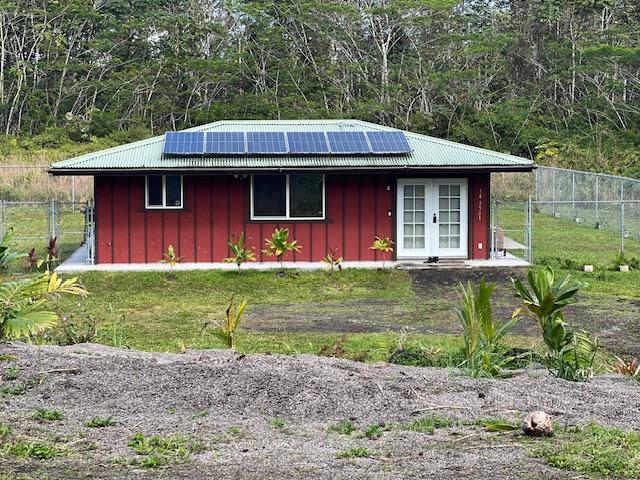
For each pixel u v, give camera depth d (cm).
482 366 944
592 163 4441
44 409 770
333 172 2080
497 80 6034
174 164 2059
